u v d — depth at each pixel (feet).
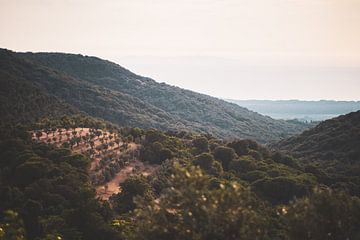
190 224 61.00
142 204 70.03
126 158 226.58
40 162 183.32
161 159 237.66
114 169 210.38
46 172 179.83
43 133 257.55
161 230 63.46
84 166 201.16
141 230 65.62
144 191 176.96
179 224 62.49
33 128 260.42
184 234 61.16
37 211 148.87
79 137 244.42
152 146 246.88
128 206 169.58
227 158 250.16
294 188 204.64
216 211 59.67
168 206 63.93
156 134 266.36
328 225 65.16
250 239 60.49
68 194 163.22
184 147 265.13
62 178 173.99
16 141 209.67
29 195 160.04
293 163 267.39
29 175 177.17
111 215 154.81
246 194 62.90
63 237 126.52
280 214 71.26
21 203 156.76
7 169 187.11
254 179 221.87
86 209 143.33
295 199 68.13
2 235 81.46
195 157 233.35
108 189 193.26
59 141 240.12
